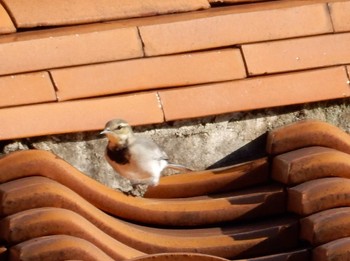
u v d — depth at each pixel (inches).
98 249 397.1
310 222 420.8
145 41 456.8
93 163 446.3
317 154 438.0
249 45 465.1
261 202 435.2
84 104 439.8
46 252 387.2
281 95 459.8
